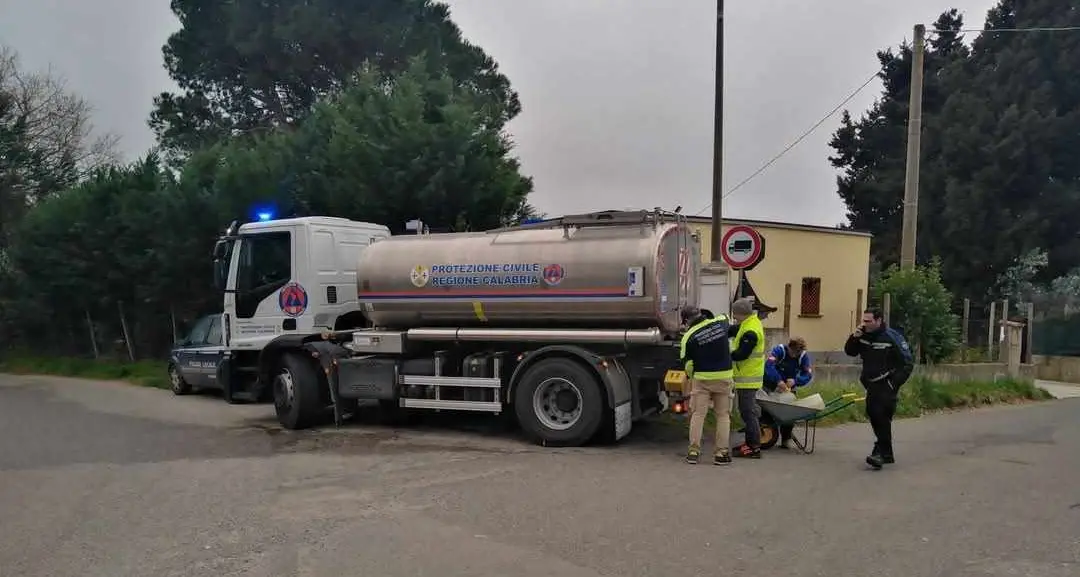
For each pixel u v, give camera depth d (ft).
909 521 19.90
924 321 52.85
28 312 77.66
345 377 34.42
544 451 29.50
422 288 32.71
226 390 40.09
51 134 95.50
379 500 22.09
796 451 29.71
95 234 69.31
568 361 30.14
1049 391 59.00
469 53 93.30
